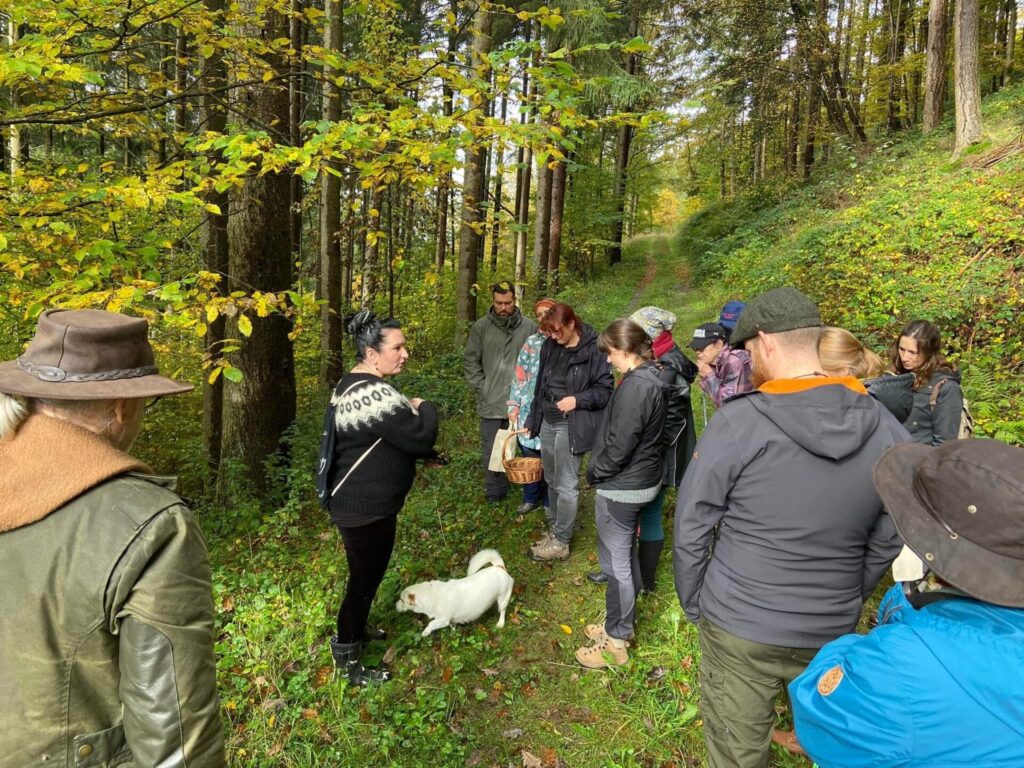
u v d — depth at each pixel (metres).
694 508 1.78
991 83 20.17
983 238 7.57
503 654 3.07
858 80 21.33
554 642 3.15
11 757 0.98
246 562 4.00
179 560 1.05
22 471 1.03
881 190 11.80
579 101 3.13
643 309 3.30
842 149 17.22
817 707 1.14
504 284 4.69
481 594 3.13
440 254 15.70
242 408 5.13
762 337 1.78
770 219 15.99
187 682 1.02
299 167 2.88
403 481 2.66
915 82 21.41
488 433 4.85
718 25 16.80
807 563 1.64
